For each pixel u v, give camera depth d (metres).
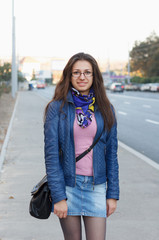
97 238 2.85
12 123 17.72
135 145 11.80
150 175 7.61
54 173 2.77
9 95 51.00
